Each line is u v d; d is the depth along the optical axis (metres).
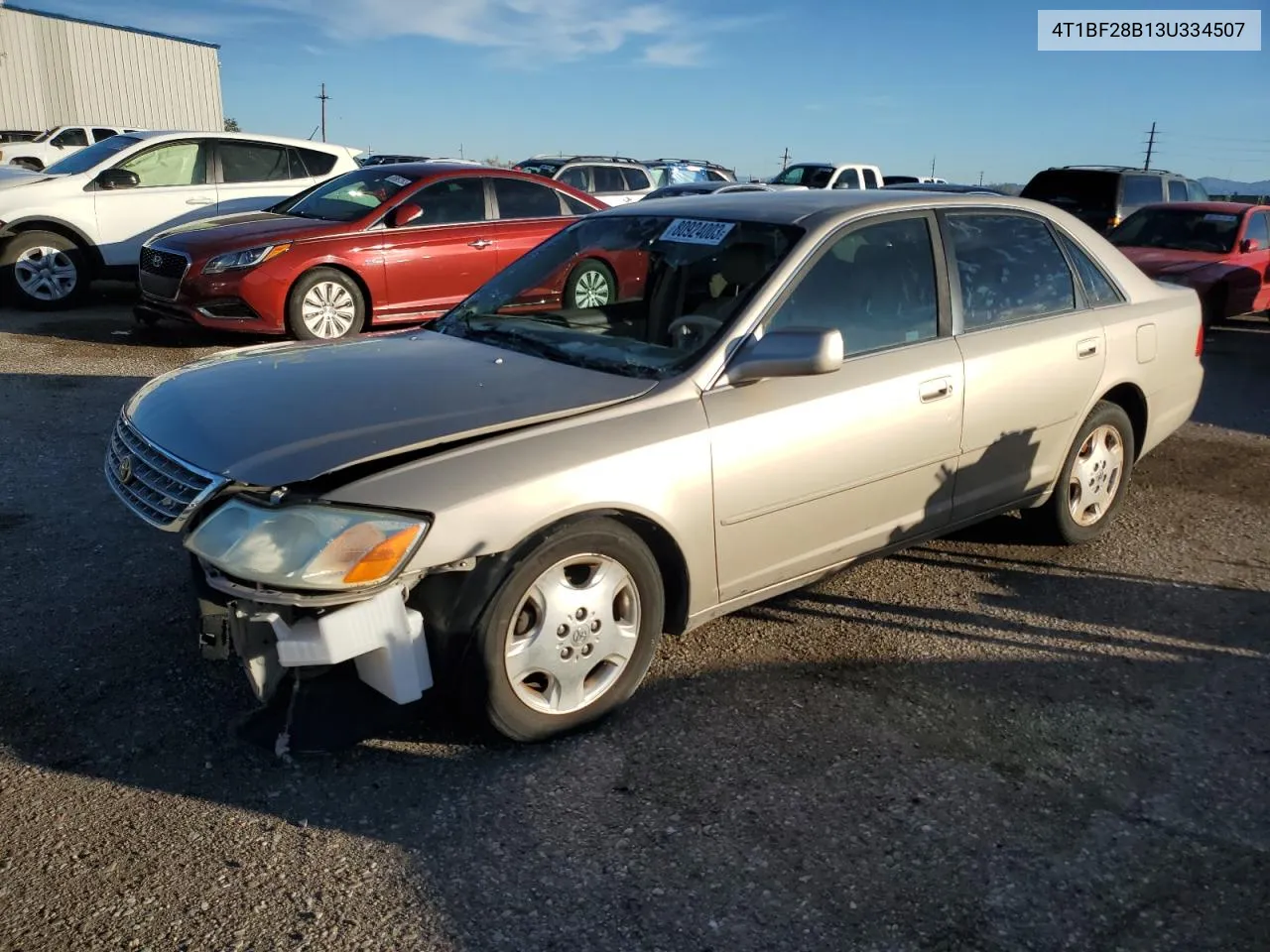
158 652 3.69
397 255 9.17
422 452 2.94
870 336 3.87
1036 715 3.50
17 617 3.90
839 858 2.75
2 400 7.03
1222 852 2.83
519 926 2.48
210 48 30.09
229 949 2.37
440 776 3.05
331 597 2.78
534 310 4.16
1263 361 10.65
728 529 3.45
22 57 25.48
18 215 10.37
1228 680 3.79
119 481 3.28
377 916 2.49
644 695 3.55
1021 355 4.32
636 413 3.25
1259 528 5.48
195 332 9.98
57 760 3.05
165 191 11.04
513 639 3.08
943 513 4.18
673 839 2.80
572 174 17.70
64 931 2.40
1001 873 2.71
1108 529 5.34
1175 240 12.38
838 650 3.93
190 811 2.85
